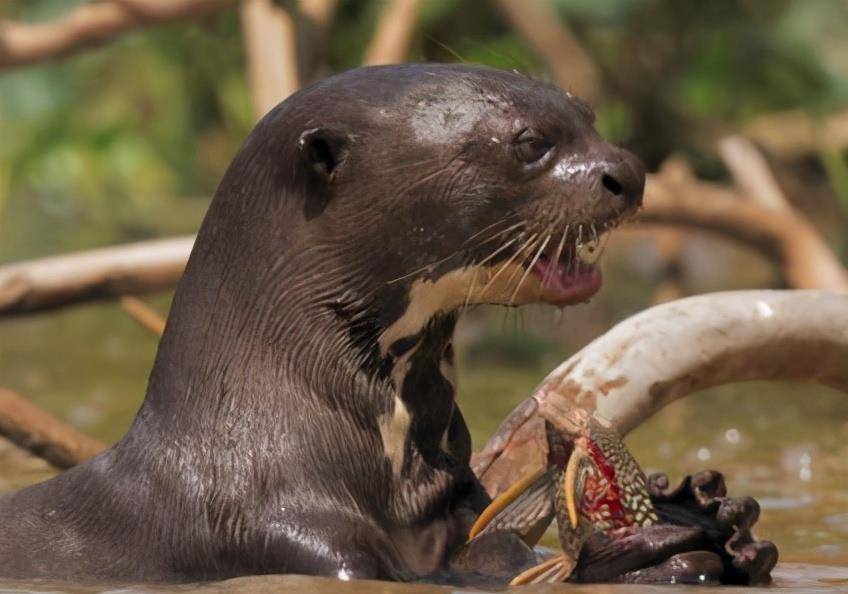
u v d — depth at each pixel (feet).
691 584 28.73
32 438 43.06
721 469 46.83
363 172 32.32
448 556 32.68
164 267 55.36
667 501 30.68
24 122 91.66
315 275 32.24
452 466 33.40
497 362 67.67
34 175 96.27
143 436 32.27
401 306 32.50
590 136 33.04
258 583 29.19
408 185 32.32
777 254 67.00
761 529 38.09
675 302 37.50
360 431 32.07
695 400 59.93
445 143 32.42
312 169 32.27
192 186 99.25
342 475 31.55
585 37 86.69
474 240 32.53
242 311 32.22
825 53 87.71
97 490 32.22
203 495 31.01
